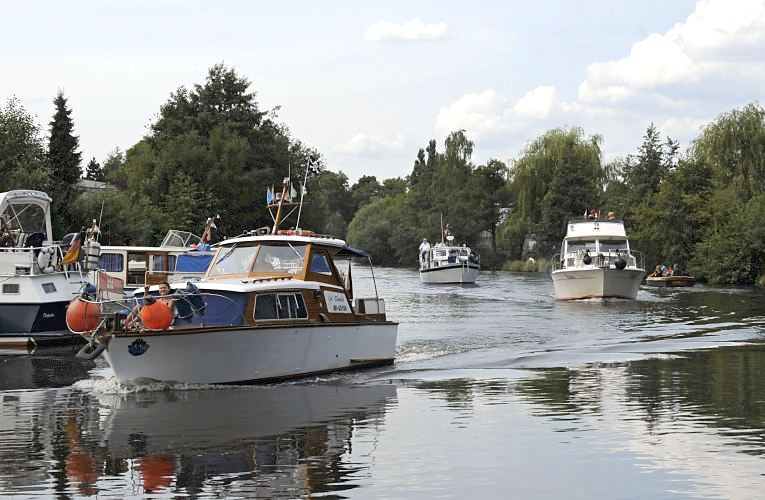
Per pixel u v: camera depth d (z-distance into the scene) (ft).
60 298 89.35
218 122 268.62
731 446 45.93
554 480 40.52
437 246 230.07
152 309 59.77
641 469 42.06
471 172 372.79
